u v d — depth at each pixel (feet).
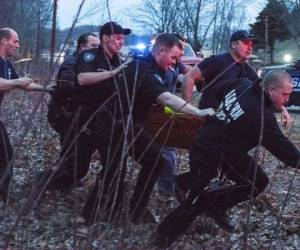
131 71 13.56
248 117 12.46
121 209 13.61
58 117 15.55
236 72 16.29
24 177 15.42
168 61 13.75
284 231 14.33
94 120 14.23
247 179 12.21
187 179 14.69
